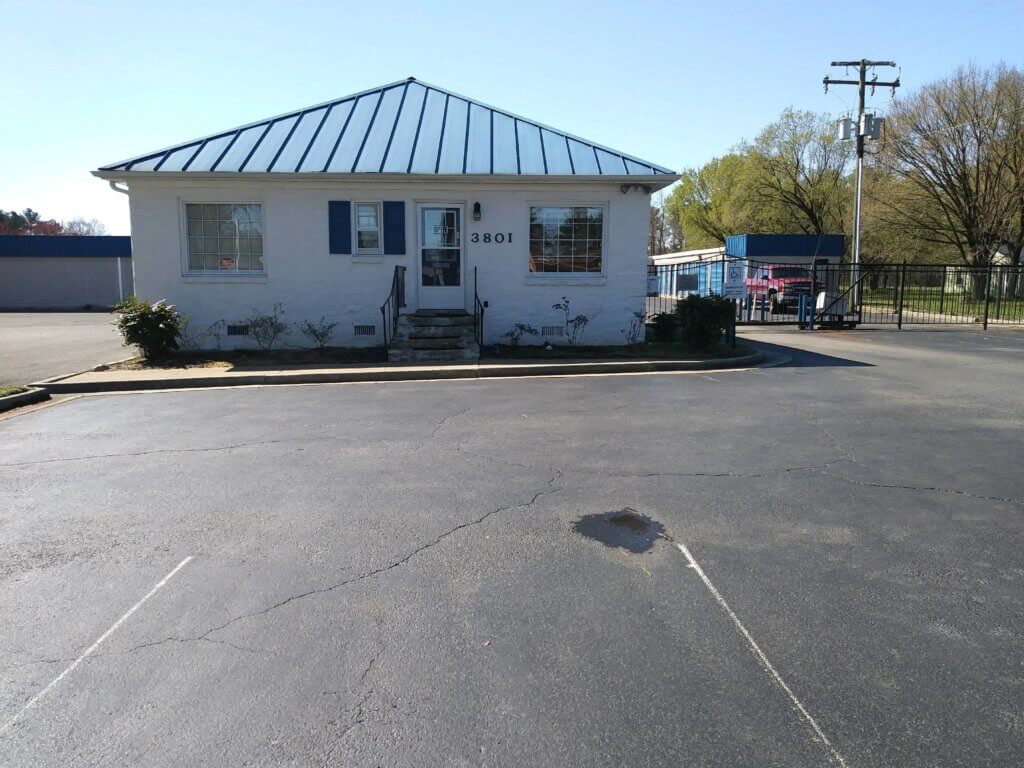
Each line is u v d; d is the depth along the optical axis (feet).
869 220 119.14
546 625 12.07
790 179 142.31
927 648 11.34
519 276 50.67
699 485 19.54
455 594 13.20
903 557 14.74
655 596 13.08
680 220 189.57
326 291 49.73
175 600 13.06
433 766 8.73
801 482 19.79
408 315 48.47
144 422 28.48
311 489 19.44
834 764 8.77
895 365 43.83
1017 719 9.60
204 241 49.47
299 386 37.35
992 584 13.50
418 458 22.49
